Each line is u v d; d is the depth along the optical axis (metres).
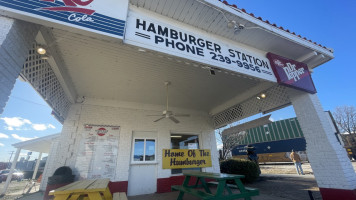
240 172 6.99
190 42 2.68
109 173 4.95
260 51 3.64
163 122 6.29
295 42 3.55
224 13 2.81
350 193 2.98
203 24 2.96
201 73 4.29
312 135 3.66
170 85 4.88
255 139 18.94
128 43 2.10
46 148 10.02
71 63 3.69
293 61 3.87
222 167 7.58
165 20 2.70
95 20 1.92
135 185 5.23
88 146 5.01
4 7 1.55
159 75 4.32
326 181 3.31
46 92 3.55
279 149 17.19
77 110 5.27
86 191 2.35
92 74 4.18
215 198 2.89
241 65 3.05
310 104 3.79
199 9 2.70
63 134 4.90
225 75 4.43
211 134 6.97
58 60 3.40
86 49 3.25
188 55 2.54
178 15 2.76
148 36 2.31
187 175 4.09
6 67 1.55
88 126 5.21
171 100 6.05
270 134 18.03
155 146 5.95
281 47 3.69
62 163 4.62
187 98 5.90
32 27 1.92
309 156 3.63
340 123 21.66
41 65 3.10
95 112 5.45
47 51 2.87
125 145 5.43
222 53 2.95
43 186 6.09
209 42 2.93
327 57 4.07
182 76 4.40
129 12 2.34
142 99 5.86
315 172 3.49
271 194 4.80
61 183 4.13
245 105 5.64
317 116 3.64
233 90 5.38
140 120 5.95
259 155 18.23
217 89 5.26
